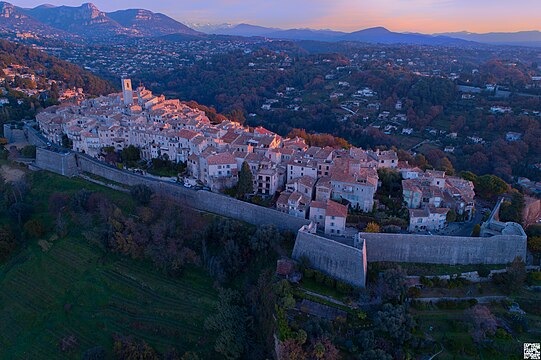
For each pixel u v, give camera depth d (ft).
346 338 290.35
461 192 422.00
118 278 406.41
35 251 453.58
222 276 375.45
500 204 419.13
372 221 391.86
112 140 577.02
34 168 595.88
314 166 461.37
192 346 338.95
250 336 330.95
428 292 328.49
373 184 411.95
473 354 284.20
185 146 521.65
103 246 433.48
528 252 359.25
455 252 353.51
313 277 343.67
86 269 421.59
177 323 357.20
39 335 367.04
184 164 519.60
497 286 335.67
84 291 399.03
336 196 426.10
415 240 355.36
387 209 418.92
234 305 354.74
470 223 403.13
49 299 396.98
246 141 527.40
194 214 442.50
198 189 471.21
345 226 387.55
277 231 382.01
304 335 282.36
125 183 524.93
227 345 320.50
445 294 326.44
